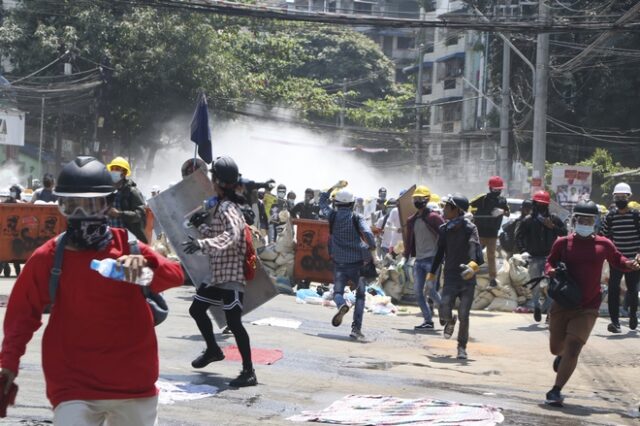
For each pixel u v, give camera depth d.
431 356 11.17
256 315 13.82
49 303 4.13
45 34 41.53
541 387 9.58
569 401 8.84
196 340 10.77
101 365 4.07
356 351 11.09
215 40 44.78
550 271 8.70
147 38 42.50
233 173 8.36
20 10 42.75
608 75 43.56
